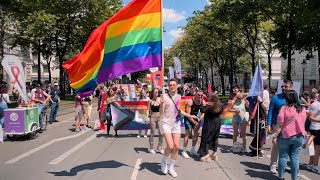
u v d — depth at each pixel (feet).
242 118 33.78
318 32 78.43
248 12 84.58
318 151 27.35
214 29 126.11
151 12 26.48
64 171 26.45
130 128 43.70
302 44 83.87
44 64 261.85
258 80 31.81
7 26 96.58
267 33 128.16
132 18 26.32
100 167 27.68
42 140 40.91
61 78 137.28
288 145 22.81
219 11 94.38
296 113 22.44
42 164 28.73
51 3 118.73
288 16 85.40
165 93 25.23
